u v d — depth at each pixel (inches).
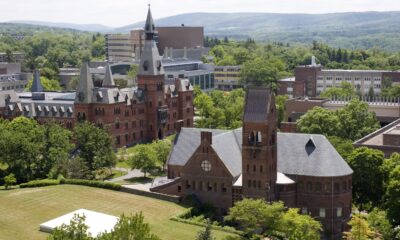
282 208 4119.1
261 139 4512.8
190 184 4936.0
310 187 4635.8
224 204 4800.7
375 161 4842.5
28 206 4623.5
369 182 4832.7
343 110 7126.0
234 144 5103.3
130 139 7741.1
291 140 4845.0
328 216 4596.5
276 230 3971.5
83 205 4692.4
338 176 4559.5
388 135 5895.7
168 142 6476.4
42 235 4025.6
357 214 4377.5
